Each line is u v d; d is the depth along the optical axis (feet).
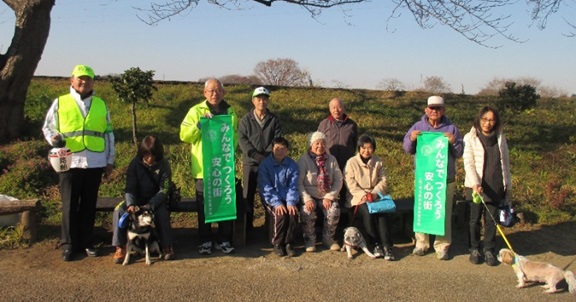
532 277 15.33
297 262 17.37
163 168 17.56
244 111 36.17
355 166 18.95
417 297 14.74
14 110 29.19
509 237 20.27
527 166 30.17
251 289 15.06
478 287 15.51
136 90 28.55
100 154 17.30
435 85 60.49
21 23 28.43
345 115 20.40
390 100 42.52
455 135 17.88
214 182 17.62
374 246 18.16
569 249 19.01
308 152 19.20
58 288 14.87
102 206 18.75
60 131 16.81
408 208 19.93
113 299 14.23
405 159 29.86
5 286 14.93
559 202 23.43
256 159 19.08
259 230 20.66
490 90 65.05
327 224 18.49
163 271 16.31
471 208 17.80
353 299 14.52
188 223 21.30
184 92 38.09
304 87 43.86
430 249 18.90
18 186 23.26
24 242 18.31
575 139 35.91
